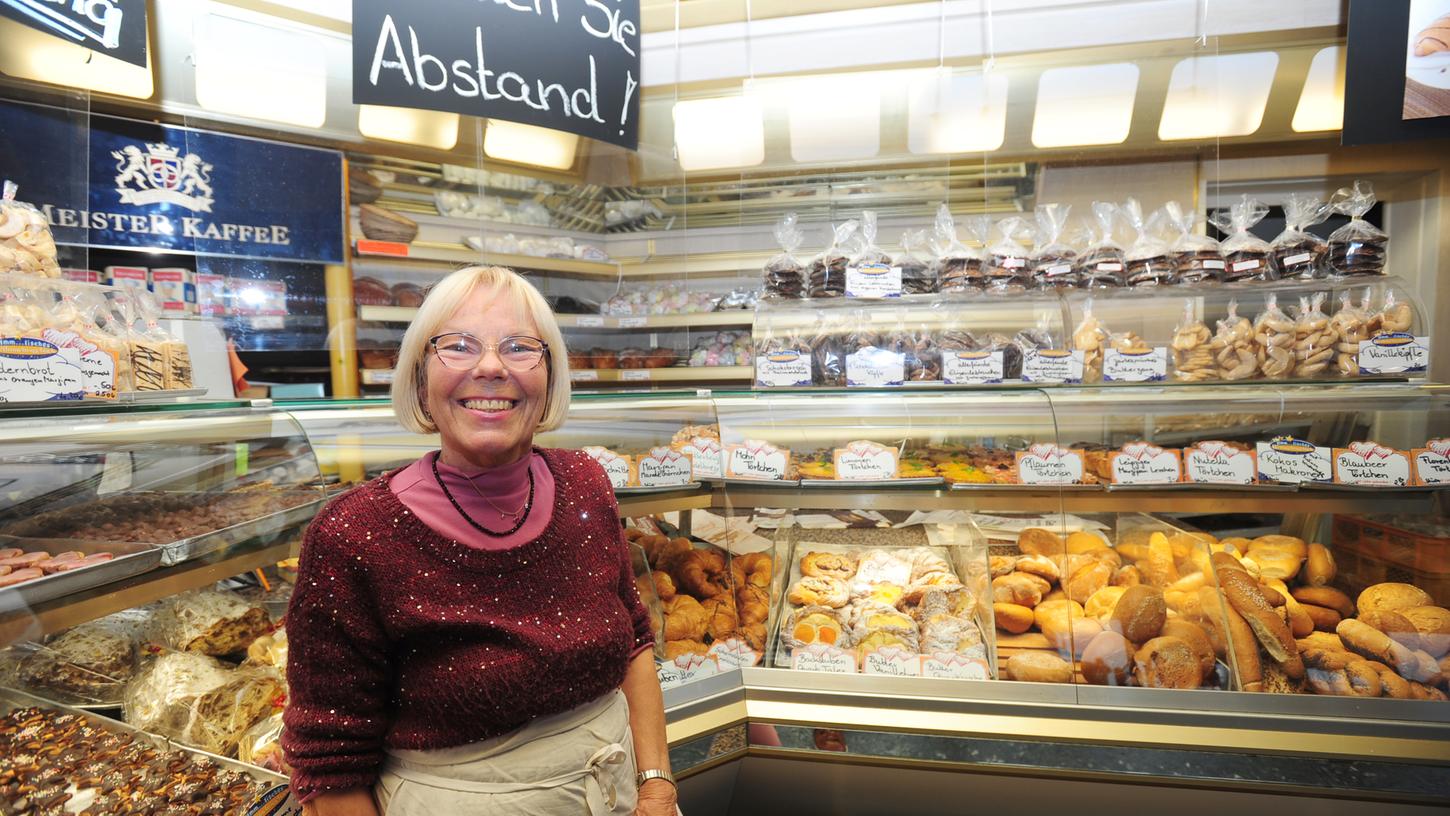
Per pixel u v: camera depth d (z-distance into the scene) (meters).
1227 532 1.84
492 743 0.96
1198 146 2.56
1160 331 1.84
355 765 0.93
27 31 1.50
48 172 1.55
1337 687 1.64
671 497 1.82
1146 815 1.59
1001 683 1.70
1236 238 1.96
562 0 1.95
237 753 1.28
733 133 2.96
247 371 2.39
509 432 0.98
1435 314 2.64
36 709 1.22
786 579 1.95
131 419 1.18
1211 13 2.53
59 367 1.10
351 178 2.60
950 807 1.68
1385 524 1.74
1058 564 1.84
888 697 1.71
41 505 1.05
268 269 2.45
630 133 2.10
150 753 1.21
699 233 3.17
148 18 2.16
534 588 1.00
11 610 0.95
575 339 3.02
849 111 2.84
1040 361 1.83
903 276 1.97
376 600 0.93
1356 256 1.85
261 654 1.40
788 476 1.88
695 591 1.84
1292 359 1.77
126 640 1.31
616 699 1.10
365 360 2.63
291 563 1.49
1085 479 1.78
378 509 0.95
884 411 1.87
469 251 2.82
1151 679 1.68
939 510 1.85
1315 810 1.52
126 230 2.21
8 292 1.15
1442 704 1.59
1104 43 2.60
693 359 3.11
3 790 1.08
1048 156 2.64
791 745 1.67
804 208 3.13
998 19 2.66
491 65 1.86
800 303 1.99
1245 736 1.57
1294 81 2.54
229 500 1.23
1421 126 1.98
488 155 2.74
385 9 1.74
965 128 2.70
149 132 2.22
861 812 1.74
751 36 2.81
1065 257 1.97
